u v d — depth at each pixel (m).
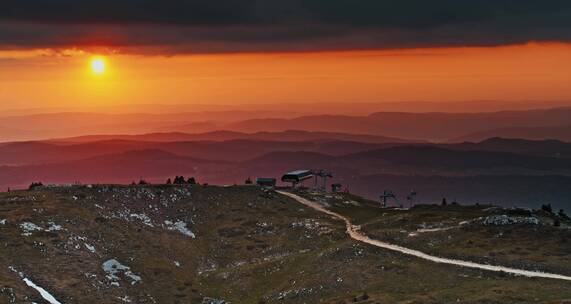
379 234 172.62
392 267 143.25
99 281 142.25
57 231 160.12
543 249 141.00
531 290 117.19
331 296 135.88
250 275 158.62
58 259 146.88
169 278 155.38
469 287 124.12
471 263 140.00
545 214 171.75
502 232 155.25
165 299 144.38
